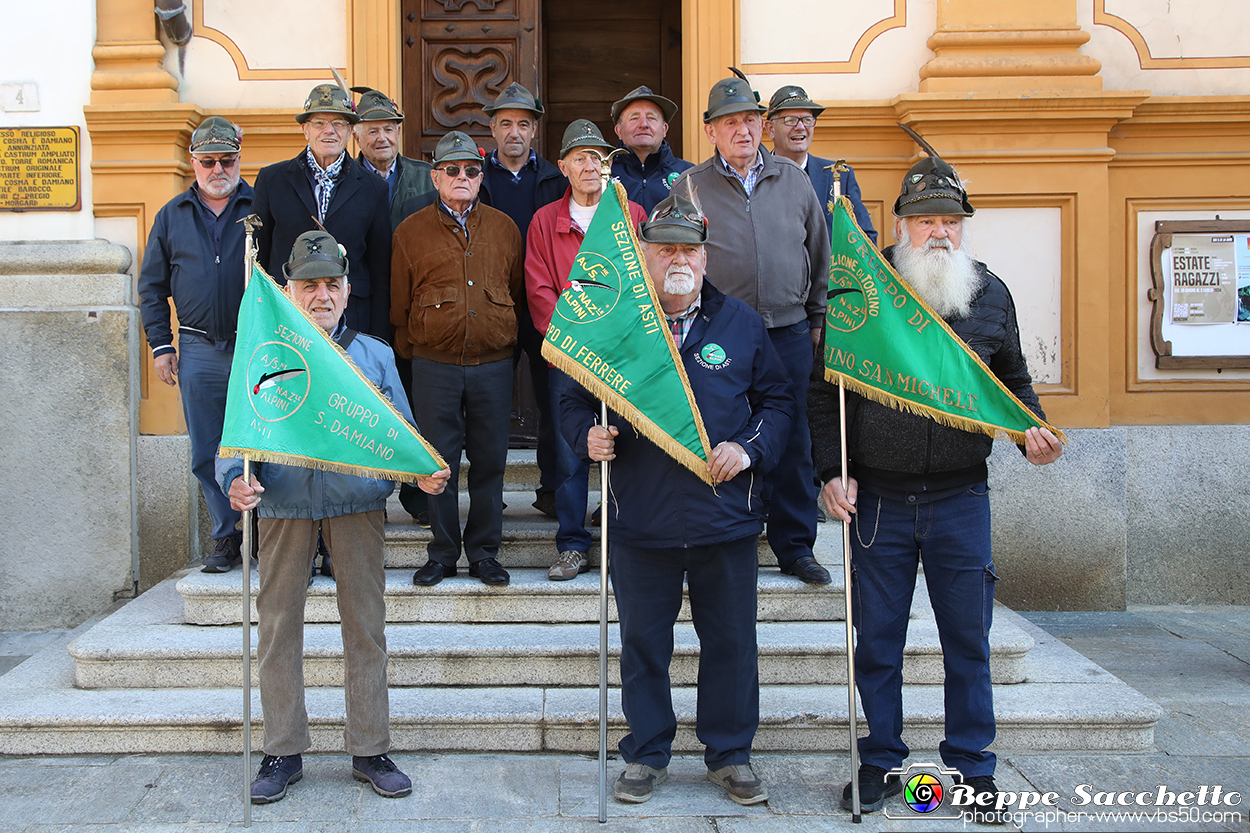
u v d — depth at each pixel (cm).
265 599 317
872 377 304
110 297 512
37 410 507
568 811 308
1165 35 534
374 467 306
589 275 315
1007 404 296
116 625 403
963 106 516
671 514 304
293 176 419
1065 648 421
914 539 308
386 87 536
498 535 414
